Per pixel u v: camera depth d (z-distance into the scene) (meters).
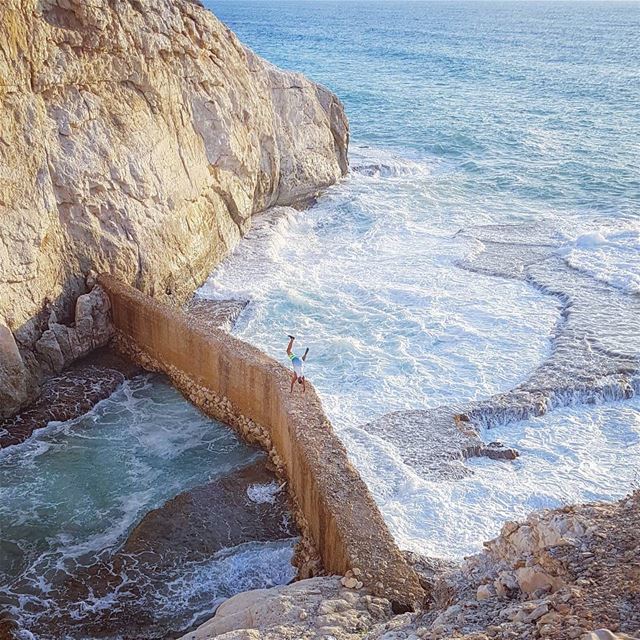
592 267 27.94
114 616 13.81
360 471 17.41
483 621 9.67
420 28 172.50
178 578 14.80
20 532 15.97
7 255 19.72
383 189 38.72
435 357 22.19
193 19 27.75
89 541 15.76
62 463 18.25
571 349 22.19
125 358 22.77
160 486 17.53
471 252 29.83
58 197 21.80
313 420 16.89
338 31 160.12
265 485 17.52
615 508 11.39
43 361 21.20
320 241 32.09
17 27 19.67
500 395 20.14
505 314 24.61
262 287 26.72
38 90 20.95
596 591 9.16
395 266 28.70
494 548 12.00
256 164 31.86
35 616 13.77
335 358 22.30
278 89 35.16
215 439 19.34
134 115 24.38
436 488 16.84
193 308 25.39
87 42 22.14
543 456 18.08
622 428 19.02
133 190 24.06
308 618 11.73
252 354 19.38
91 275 22.64
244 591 14.38
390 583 12.75
